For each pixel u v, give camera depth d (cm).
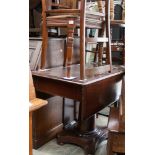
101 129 196
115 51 217
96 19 160
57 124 201
